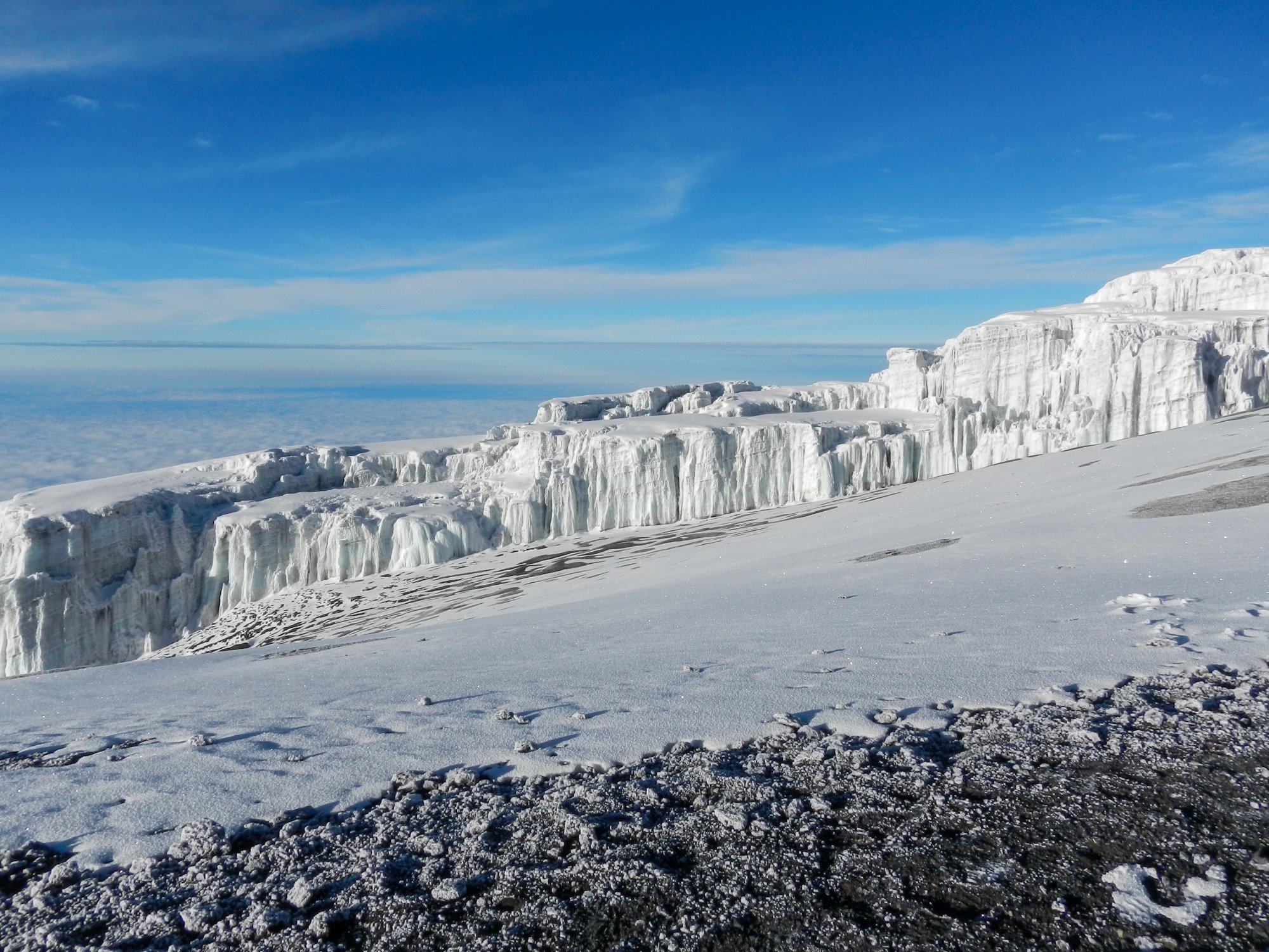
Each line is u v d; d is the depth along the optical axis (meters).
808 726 7.95
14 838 6.60
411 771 7.66
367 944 4.74
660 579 48.06
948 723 7.71
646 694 9.88
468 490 111.44
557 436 112.62
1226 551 17.11
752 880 5.11
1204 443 51.50
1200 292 111.69
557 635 18.83
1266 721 6.86
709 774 6.79
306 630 74.12
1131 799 5.72
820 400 135.38
